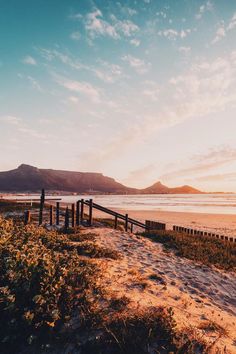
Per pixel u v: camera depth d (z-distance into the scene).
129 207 74.88
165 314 4.67
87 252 9.68
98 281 6.16
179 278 8.81
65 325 4.23
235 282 9.37
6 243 6.68
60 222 20.94
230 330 5.11
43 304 4.29
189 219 41.41
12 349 3.85
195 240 17.09
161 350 3.77
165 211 58.50
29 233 9.02
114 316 4.50
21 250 6.14
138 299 5.61
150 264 10.06
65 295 4.77
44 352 3.79
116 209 65.12
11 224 10.14
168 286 7.59
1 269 5.17
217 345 4.18
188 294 7.28
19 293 4.46
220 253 13.66
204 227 32.62
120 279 7.05
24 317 3.89
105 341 3.82
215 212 56.22
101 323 4.24
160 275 8.73
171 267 10.10
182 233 20.17
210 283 8.80
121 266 8.85
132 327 4.19
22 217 22.66
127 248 12.61
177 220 40.00
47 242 9.37
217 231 29.27
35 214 25.88
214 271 10.42
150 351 3.73
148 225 25.12
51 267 5.16
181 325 4.64
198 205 88.00
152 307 5.21
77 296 4.96
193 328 4.59
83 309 4.59
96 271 6.71
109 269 7.99
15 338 3.91
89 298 4.80
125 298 5.28
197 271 10.07
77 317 4.47
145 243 14.59
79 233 15.48
